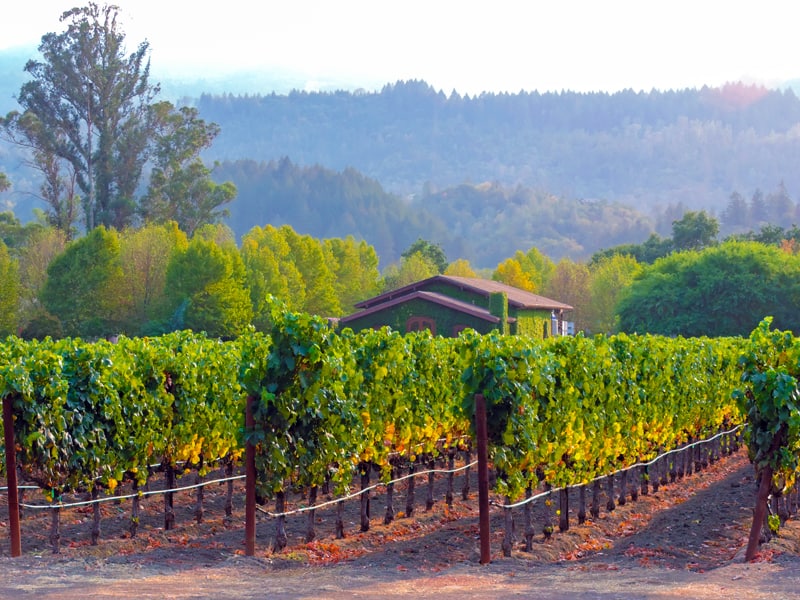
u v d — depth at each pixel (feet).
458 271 339.16
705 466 73.97
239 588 31.22
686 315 210.59
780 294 206.39
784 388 38.86
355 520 49.44
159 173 296.71
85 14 281.13
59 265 205.87
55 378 40.34
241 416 40.11
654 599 29.53
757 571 34.68
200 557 38.34
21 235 298.97
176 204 299.58
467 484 57.82
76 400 42.06
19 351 48.93
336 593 30.45
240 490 57.93
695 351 70.13
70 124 286.05
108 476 43.04
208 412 49.19
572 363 47.78
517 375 40.11
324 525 47.62
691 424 67.26
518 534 45.14
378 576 34.24
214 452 50.65
